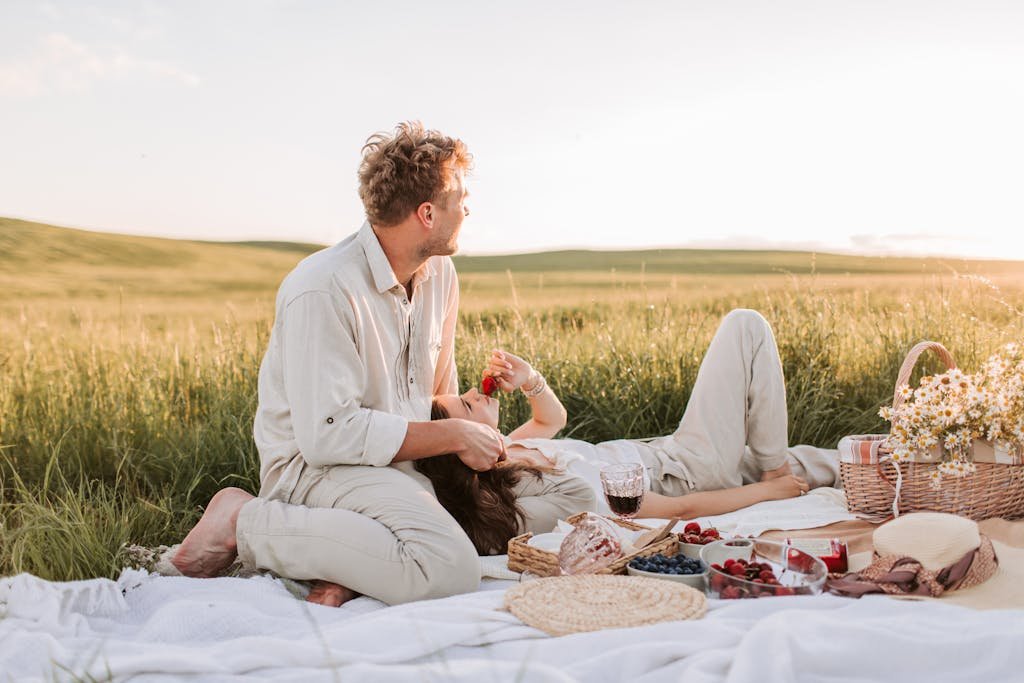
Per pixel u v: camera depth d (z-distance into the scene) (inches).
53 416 188.4
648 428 206.7
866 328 243.4
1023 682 73.0
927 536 101.3
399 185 121.4
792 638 74.9
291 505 117.8
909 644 76.0
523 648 82.4
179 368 226.5
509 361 144.1
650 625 83.6
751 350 152.7
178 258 1409.9
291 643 82.8
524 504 134.4
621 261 1571.1
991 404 127.8
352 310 120.0
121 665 80.0
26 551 123.6
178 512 159.0
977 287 247.6
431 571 108.3
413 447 118.2
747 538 110.3
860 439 144.1
